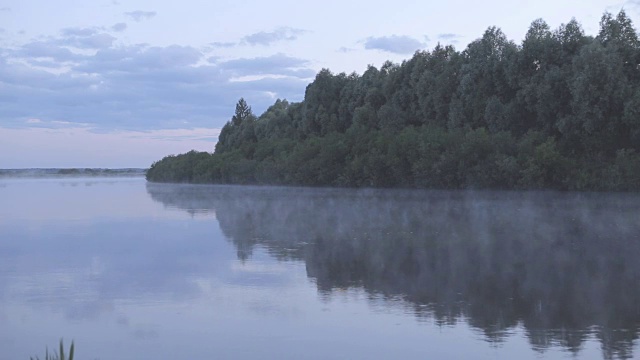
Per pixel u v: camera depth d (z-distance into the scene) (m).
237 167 107.62
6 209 53.50
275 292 17.16
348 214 42.16
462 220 36.84
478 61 68.31
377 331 13.33
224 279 19.03
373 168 75.00
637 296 16.22
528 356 11.62
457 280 18.53
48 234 32.53
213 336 13.13
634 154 55.41
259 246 26.38
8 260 23.42
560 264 21.22
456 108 69.88
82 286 18.28
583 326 13.49
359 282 18.34
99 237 30.83
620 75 55.88
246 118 136.62
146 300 16.41
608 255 23.12
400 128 81.25
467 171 64.06
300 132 105.75
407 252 24.27
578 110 56.81
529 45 62.78
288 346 12.45
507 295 16.47
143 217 43.09
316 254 23.91
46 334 13.50
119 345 12.65
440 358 11.64
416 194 63.62
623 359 11.36
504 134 62.53
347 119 98.25
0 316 14.95
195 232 32.47
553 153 57.62
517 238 28.30
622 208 43.94
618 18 61.22
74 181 181.75
